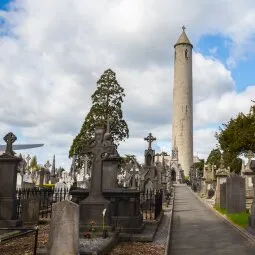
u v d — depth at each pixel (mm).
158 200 21297
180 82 117000
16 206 15664
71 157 46000
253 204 15977
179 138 113875
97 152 14617
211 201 36531
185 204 34875
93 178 14422
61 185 27688
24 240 12359
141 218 16219
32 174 50750
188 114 115500
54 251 9281
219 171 30453
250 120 33594
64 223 9359
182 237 15297
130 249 11742
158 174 37250
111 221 14297
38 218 16766
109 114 47000
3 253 10266
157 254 11062
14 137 16391
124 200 15352
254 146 32812
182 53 118438
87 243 11336
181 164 112125
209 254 11984
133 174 38875
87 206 14086
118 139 47219
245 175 32094
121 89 48625
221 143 39094
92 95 48656
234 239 14844
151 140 34438
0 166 15586
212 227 18375
